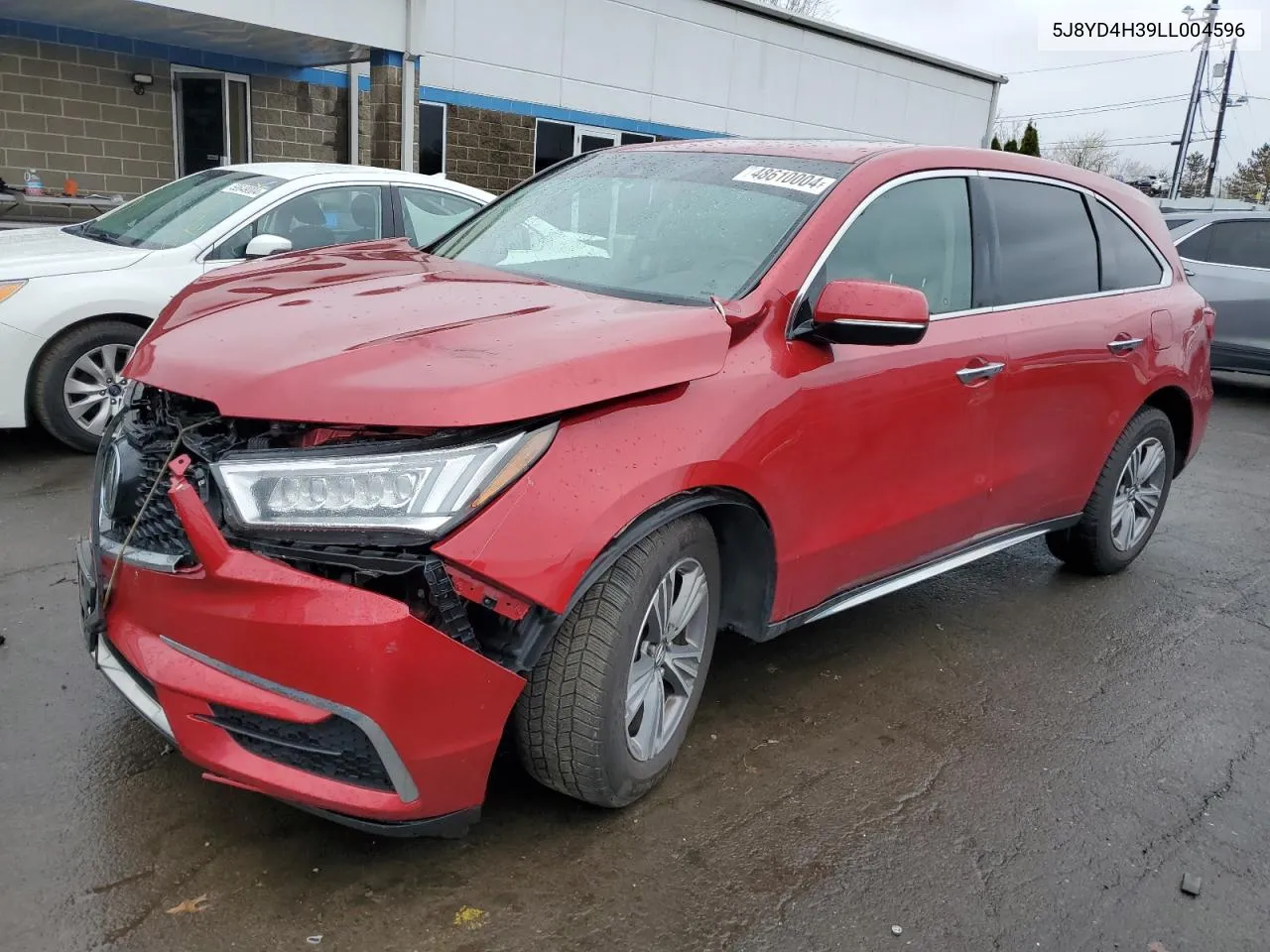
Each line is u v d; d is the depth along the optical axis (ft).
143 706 8.12
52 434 18.71
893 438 11.28
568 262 11.46
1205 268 34.68
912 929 8.39
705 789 10.09
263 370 7.83
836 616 14.74
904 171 11.96
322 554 7.43
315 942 7.67
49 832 8.64
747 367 9.62
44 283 18.07
